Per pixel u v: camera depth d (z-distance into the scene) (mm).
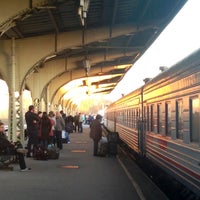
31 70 22406
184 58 10320
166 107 12398
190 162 9609
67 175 14883
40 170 16031
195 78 9219
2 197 11047
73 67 31250
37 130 19828
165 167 12570
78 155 22250
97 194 11500
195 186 9211
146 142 16562
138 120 18844
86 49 28219
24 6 15086
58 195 11352
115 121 34594
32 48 22203
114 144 21766
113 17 20578
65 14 19219
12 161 16344
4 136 15625
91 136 22047
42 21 19891
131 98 22156
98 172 15727
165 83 12469
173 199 12445
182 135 10445
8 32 20422
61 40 22344
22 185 12781
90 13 20359
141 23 22672
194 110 9375
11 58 21328
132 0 19078
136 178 14195
